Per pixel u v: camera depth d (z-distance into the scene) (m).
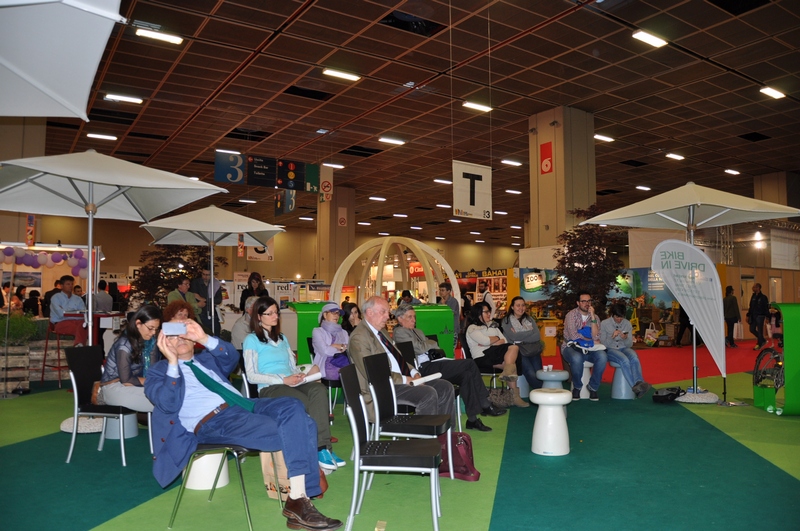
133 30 9.33
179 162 18.33
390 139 15.73
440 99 12.61
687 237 7.44
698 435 5.52
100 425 5.72
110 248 28.47
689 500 3.78
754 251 18.12
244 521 3.48
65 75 2.90
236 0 8.44
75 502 3.79
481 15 8.88
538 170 13.48
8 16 2.43
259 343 4.48
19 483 4.18
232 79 11.45
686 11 8.73
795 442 5.25
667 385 8.72
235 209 27.64
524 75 11.22
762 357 6.90
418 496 3.92
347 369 3.34
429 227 34.62
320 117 13.87
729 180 20.48
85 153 5.61
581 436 5.52
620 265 11.29
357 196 24.47
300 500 3.35
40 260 10.62
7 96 3.08
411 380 4.63
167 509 3.67
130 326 4.89
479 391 5.74
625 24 9.15
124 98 12.47
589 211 11.73
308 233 34.97
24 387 8.16
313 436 3.59
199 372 3.54
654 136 15.21
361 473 4.41
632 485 4.09
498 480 4.23
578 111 13.29
